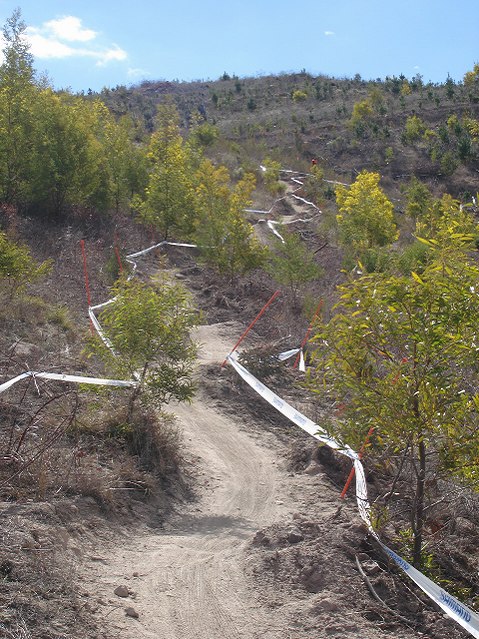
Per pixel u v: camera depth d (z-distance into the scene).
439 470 6.14
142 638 4.78
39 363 10.03
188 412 10.57
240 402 11.16
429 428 5.86
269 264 18.45
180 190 21.78
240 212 18.98
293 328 15.30
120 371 8.65
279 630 5.11
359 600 5.63
